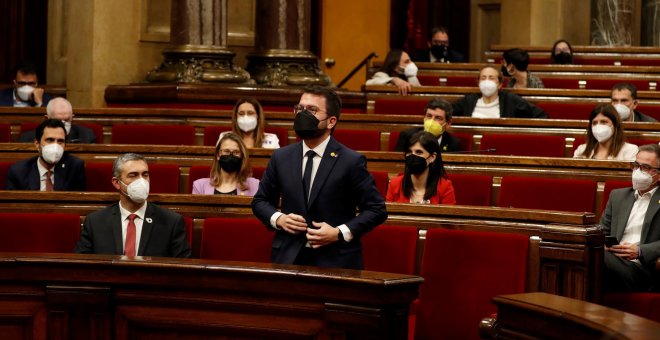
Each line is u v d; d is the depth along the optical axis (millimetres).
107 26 10203
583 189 6043
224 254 5215
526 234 4898
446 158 6609
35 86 9516
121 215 5176
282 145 8141
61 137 6496
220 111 8555
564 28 15023
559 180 6098
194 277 4113
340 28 14766
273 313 4031
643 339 2777
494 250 4859
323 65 14641
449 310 4910
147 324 4203
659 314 5145
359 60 14922
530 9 14867
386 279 3785
